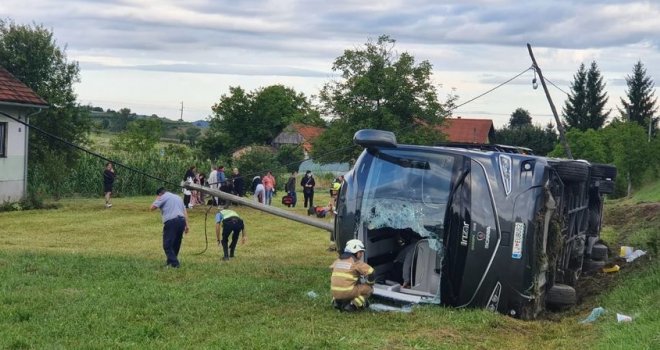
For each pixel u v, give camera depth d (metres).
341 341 7.84
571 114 84.81
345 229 10.65
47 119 33.62
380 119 26.80
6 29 34.16
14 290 10.34
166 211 13.59
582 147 42.62
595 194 14.41
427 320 9.09
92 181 34.72
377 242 10.77
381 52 27.19
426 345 7.83
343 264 9.77
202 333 8.26
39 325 8.30
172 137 99.62
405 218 10.26
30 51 34.06
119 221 23.98
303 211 30.75
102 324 8.44
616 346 7.46
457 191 10.02
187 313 9.19
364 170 10.74
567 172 10.80
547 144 71.69
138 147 50.47
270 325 8.71
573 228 12.42
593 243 14.20
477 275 9.84
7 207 25.97
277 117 86.69
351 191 10.71
